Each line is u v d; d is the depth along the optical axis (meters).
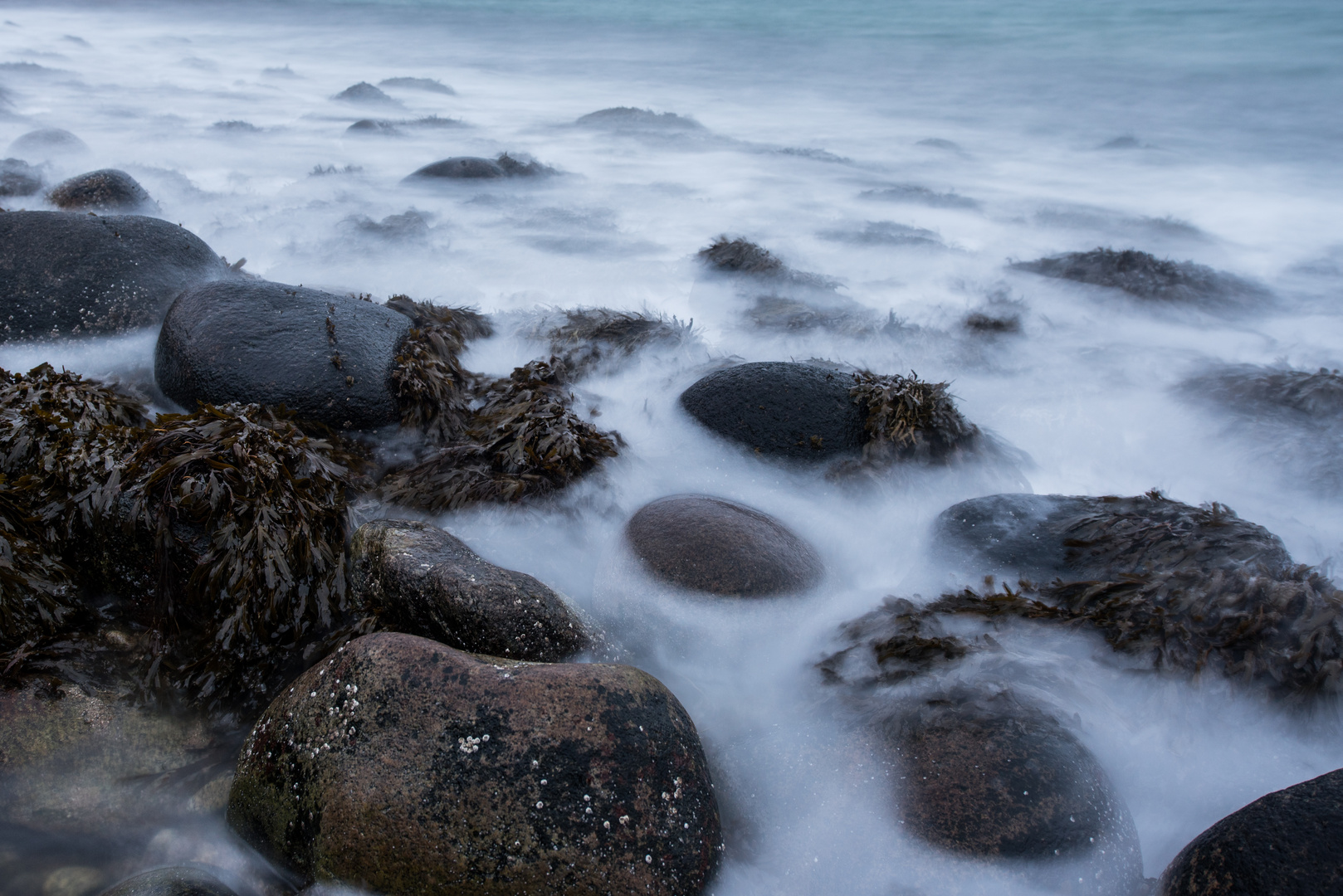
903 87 31.95
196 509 3.71
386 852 2.76
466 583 3.47
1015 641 3.83
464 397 5.54
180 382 4.91
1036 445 6.60
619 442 5.29
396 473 4.84
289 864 2.91
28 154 15.28
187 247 6.39
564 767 2.80
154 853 3.11
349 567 3.89
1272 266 12.02
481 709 2.87
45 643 3.50
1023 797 3.00
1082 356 8.17
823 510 5.04
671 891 2.77
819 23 48.38
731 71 36.00
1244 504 5.88
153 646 3.62
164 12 54.75
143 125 20.33
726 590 3.92
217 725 3.53
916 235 12.44
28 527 3.75
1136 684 3.66
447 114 24.56
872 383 5.64
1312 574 3.86
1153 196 16.78
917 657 3.69
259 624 3.66
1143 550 4.25
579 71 35.62
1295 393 6.82
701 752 3.12
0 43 36.66
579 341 7.12
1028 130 24.09
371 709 2.91
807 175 17.44
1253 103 27.23
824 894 3.03
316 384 4.85
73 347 5.64
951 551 4.56
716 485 5.15
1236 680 3.60
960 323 8.79
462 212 12.80
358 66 36.16
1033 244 12.98
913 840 3.04
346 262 9.84
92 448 3.90
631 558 4.13
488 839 2.72
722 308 9.10
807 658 3.98
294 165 16.61
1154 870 3.19
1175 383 7.52
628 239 11.83
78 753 3.28
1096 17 45.72
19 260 5.77
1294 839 2.66
